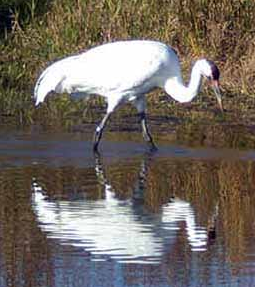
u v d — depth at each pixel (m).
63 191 12.43
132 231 10.63
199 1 20.12
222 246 10.20
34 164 13.97
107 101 16.67
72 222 11.00
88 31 20.34
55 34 20.47
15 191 12.40
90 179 13.09
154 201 12.00
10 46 20.61
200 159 14.41
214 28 19.91
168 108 18.14
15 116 17.58
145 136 15.26
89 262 9.66
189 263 9.66
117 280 9.20
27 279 9.21
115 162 14.18
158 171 13.61
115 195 12.27
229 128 16.72
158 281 9.16
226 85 18.95
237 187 12.72
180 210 11.58
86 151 14.92
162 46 15.42
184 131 16.48
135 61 15.21
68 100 18.45
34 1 21.25
